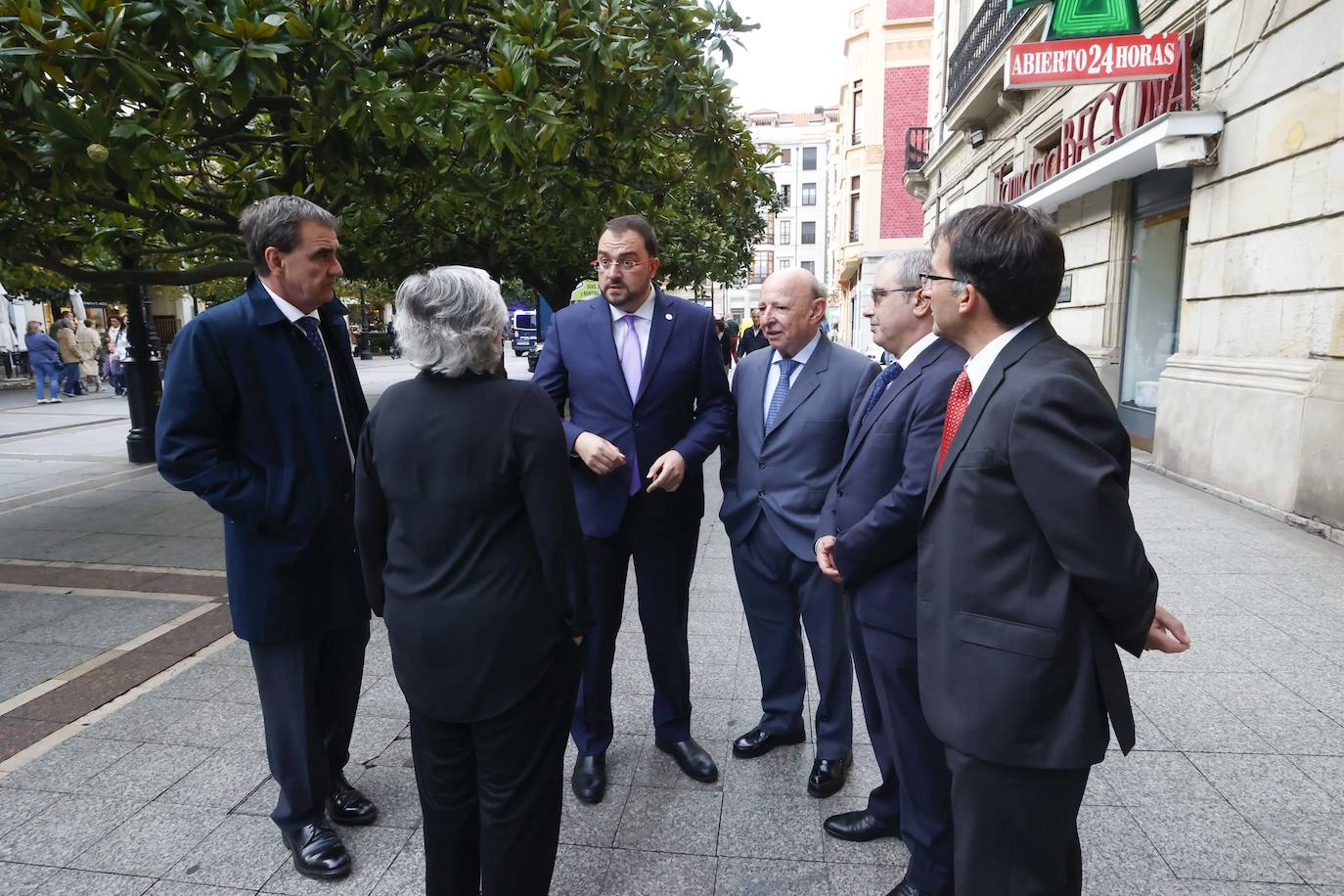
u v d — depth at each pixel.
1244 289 6.46
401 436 1.77
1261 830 2.36
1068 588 1.40
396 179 5.65
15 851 2.31
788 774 2.73
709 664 3.62
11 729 3.03
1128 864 2.22
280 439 2.15
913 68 25.09
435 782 1.88
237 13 3.59
